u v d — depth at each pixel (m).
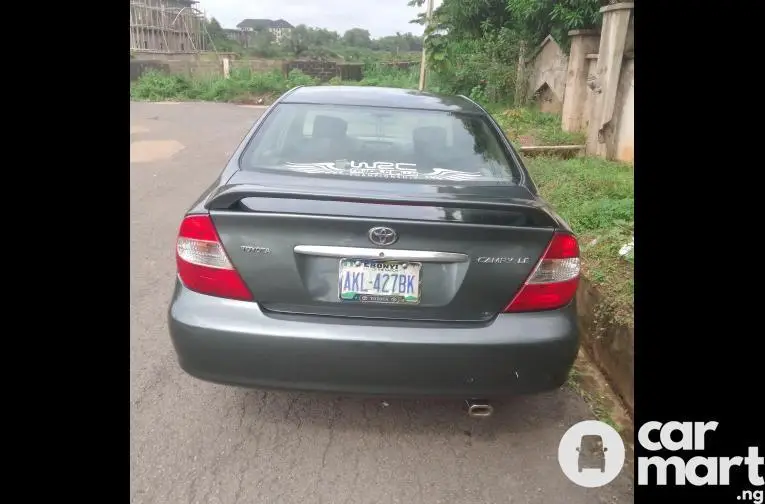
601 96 7.88
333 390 2.49
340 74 30.34
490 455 2.78
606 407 3.23
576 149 8.38
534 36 13.61
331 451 2.76
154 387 3.23
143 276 4.71
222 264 2.45
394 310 2.46
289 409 3.07
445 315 2.46
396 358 2.41
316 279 2.45
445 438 2.89
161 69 27.05
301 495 2.49
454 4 16.25
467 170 3.03
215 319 2.45
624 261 4.20
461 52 15.90
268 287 2.44
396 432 2.92
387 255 2.39
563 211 5.38
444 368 2.44
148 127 14.34
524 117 11.43
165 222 6.17
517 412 3.13
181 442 2.80
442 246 2.40
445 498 2.51
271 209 2.39
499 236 2.42
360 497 2.49
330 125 3.24
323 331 2.41
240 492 2.50
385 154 3.07
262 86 25.44
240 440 2.82
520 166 3.17
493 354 2.44
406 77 27.22
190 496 2.47
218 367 2.50
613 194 5.82
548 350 2.47
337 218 2.35
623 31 7.48
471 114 3.46
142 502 2.43
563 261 2.50
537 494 2.55
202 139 12.58
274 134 3.20
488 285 2.45
